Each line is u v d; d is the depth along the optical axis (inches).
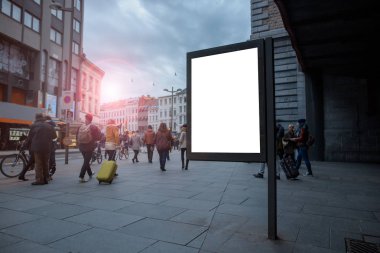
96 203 196.2
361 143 528.4
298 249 116.4
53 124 312.5
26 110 1024.9
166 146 405.7
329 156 549.6
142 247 118.3
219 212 173.2
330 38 391.9
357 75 538.0
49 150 278.1
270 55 131.6
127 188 256.5
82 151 295.4
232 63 142.3
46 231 137.9
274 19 605.0
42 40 1214.9
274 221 127.5
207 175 353.7
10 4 1037.8
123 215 166.1
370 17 330.0
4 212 172.6
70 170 406.3
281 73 593.9
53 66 1339.8
